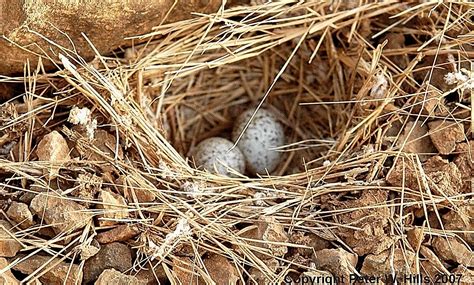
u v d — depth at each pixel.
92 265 0.19
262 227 0.20
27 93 0.21
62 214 0.19
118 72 0.21
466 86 0.20
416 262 0.19
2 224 0.19
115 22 0.21
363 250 0.20
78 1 0.20
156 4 0.21
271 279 0.19
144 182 0.20
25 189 0.19
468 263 0.19
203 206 0.20
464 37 0.21
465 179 0.20
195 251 0.19
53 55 0.21
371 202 0.20
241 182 0.21
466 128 0.21
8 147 0.21
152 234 0.20
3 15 0.20
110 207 0.19
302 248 0.20
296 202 0.20
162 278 0.19
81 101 0.21
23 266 0.19
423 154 0.21
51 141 0.20
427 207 0.20
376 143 0.21
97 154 0.20
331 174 0.21
